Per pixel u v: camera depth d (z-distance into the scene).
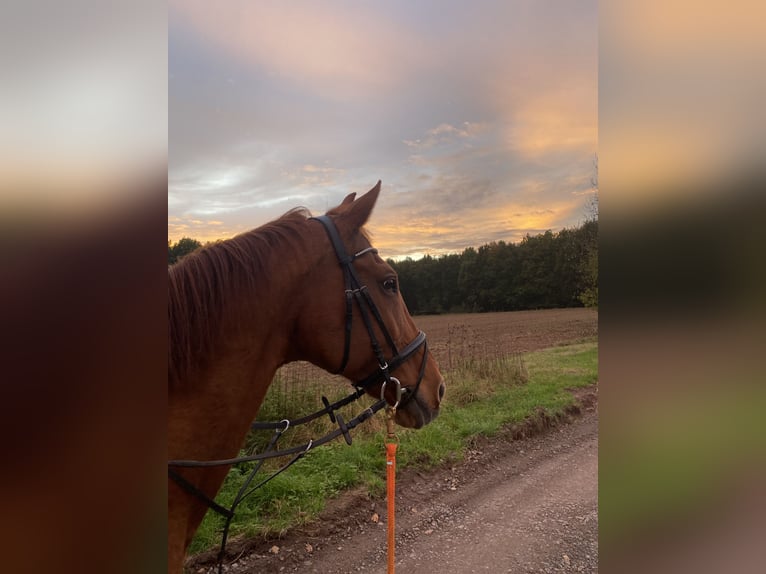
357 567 2.85
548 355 10.41
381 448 4.52
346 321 1.78
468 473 4.43
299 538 3.11
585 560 2.98
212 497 1.60
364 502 3.66
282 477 3.69
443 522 3.46
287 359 1.83
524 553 3.04
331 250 1.79
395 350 1.90
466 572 2.82
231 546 2.94
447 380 7.22
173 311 1.44
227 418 1.54
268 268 1.67
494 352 9.08
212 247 1.62
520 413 5.90
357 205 1.85
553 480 4.33
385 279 1.88
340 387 5.44
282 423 1.99
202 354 1.49
